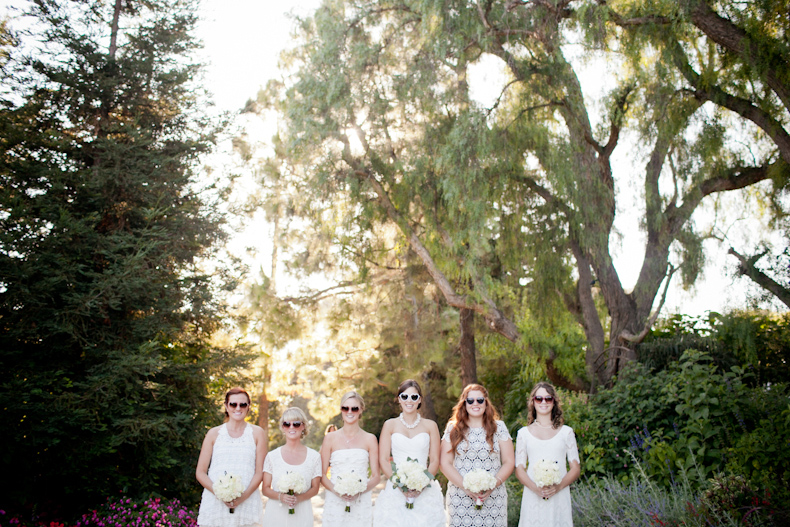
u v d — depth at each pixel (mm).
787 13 7594
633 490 5906
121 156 9016
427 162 10750
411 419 4871
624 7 9055
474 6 9609
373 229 13141
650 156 9297
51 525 6836
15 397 6898
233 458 4781
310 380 17359
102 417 7949
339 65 10867
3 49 9086
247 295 14367
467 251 10289
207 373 9508
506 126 9648
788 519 4344
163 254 8992
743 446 5641
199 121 10672
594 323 10844
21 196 8219
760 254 8594
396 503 4656
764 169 9500
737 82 8664
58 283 7957
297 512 4727
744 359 9219
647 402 7340
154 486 8469
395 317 15445
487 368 15703
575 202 9445
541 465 4238
